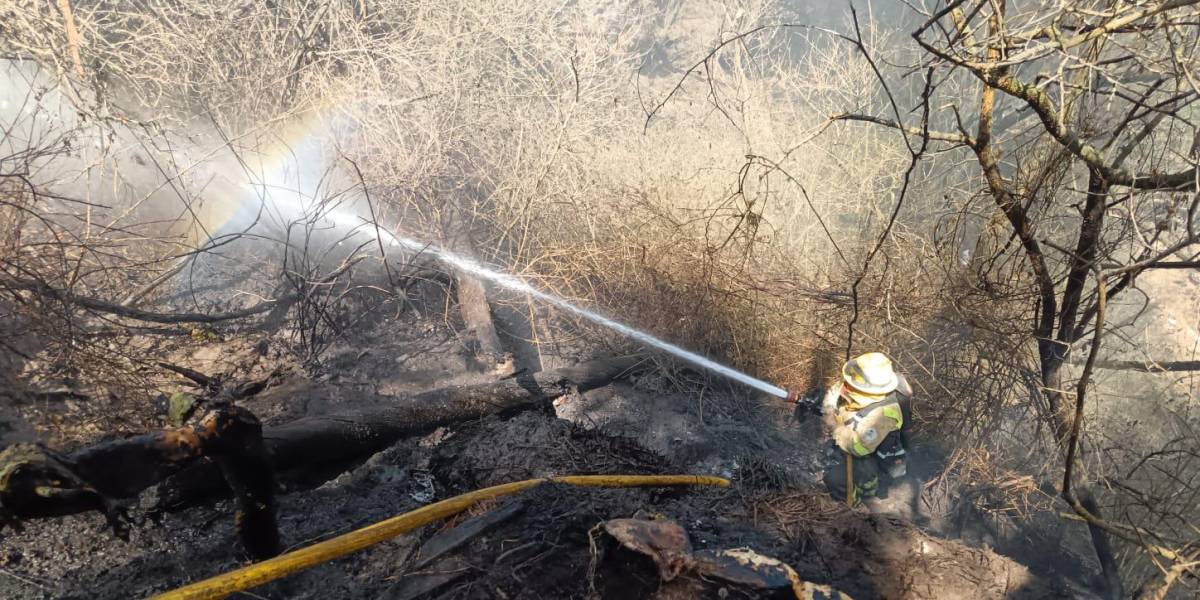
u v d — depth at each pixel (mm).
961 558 3623
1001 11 3170
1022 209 3707
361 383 5043
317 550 2914
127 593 3107
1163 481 4383
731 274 5469
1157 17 3289
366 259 6109
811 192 6266
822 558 3572
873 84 7379
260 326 5434
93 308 4844
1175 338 6250
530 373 5137
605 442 4641
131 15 6066
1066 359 4246
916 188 6270
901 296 4879
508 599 3117
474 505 3598
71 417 4238
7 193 4598
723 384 5445
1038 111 3342
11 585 3092
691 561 3201
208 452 2754
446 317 5645
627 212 5973
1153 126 3396
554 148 6398
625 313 5652
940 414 4742
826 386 5273
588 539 3447
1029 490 4293
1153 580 3469
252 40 6582
